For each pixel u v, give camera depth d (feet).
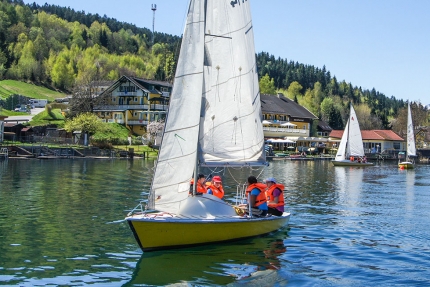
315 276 42.16
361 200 96.94
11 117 300.81
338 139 390.21
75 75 569.64
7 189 95.30
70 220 64.13
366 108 594.24
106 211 71.87
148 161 214.48
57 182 111.86
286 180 143.54
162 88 330.34
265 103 371.35
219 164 54.19
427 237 59.26
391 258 48.75
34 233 55.72
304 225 65.67
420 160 340.39
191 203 49.32
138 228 45.52
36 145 219.82
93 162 197.06
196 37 48.24
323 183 136.15
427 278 42.24
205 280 40.22
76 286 38.06
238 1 57.21
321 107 564.30
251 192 55.21
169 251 48.21
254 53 60.59
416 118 434.71
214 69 54.85
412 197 104.42
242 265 44.60
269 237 56.65
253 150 59.21
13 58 577.84
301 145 359.87
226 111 55.83
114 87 321.73
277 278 41.27
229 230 51.11
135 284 38.83
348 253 50.37
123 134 284.61
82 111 297.94
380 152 364.99
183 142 47.70
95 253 47.50
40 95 506.89
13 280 38.96
